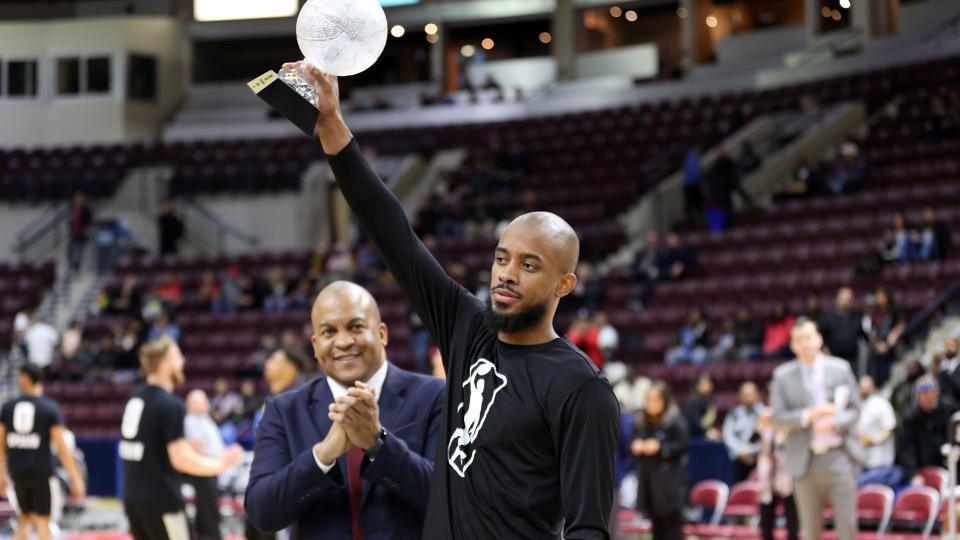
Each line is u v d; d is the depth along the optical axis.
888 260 16.19
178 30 31.12
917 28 26.20
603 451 2.77
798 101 23.91
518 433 2.82
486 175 22.94
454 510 2.90
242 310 20.53
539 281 2.88
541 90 29.44
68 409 18.31
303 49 2.97
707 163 22.23
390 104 29.56
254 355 18.78
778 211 19.34
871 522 10.30
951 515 7.91
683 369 15.37
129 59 29.97
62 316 22.12
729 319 15.88
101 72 29.92
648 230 20.83
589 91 28.92
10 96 29.86
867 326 13.59
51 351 20.02
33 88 29.91
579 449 2.76
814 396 7.83
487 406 2.89
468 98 29.50
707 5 30.75
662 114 25.44
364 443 3.38
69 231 24.59
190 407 8.44
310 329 17.47
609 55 30.38
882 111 22.95
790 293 16.75
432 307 3.23
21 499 9.05
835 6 28.61
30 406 8.97
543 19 31.58
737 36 28.84
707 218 20.00
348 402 3.30
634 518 11.47
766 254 18.00
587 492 2.73
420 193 25.80
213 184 25.80
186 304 21.36
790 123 23.56
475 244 20.94
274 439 3.83
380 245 3.24
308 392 3.93
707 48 30.69
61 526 13.09
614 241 20.73
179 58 31.17
